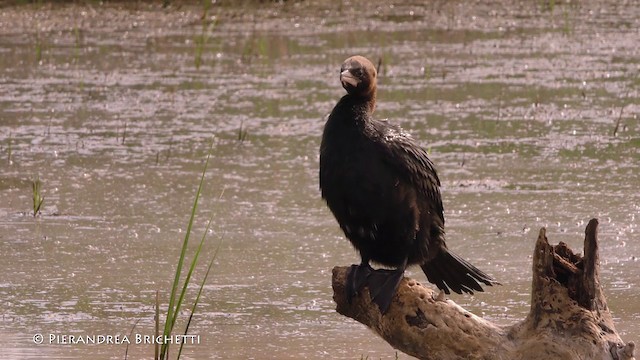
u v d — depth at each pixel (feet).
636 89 63.36
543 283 24.93
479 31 82.17
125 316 33.50
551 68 69.31
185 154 51.98
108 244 40.11
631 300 34.12
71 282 36.32
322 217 43.11
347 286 26.84
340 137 26.68
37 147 53.42
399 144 26.78
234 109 60.44
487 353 25.08
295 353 30.58
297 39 79.51
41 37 80.69
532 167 49.06
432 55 73.51
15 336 31.78
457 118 57.31
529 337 25.03
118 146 53.62
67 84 67.00
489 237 40.27
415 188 26.89
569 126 55.83
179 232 41.45
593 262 24.80
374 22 85.40
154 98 63.31
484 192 45.60
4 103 62.28
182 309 34.17
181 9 88.99
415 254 27.43
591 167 49.01
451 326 25.38
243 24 84.99
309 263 38.09
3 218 43.01
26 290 35.58
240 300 34.83
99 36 81.20
